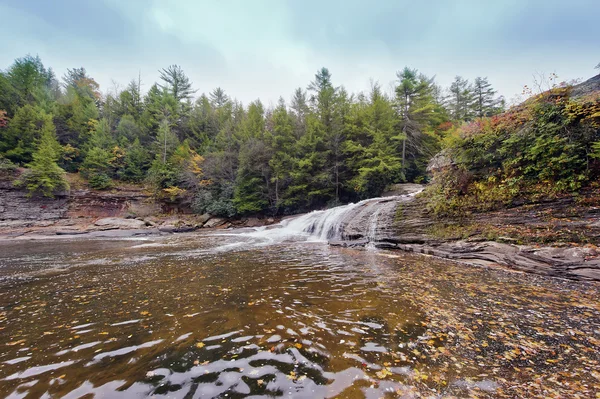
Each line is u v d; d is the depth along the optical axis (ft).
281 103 131.54
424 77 130.52
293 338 10.91
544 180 26.25
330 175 85.81
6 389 7.65
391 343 10.50
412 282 19.71
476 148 32.55
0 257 34.73
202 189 104.22
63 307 14.75
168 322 12.61
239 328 11.89
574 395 7.43
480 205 30.94
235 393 7.49
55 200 86.99
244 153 96.17
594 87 28.68
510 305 14.79
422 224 35.88
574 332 11.44
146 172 116.06
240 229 76.13
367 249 36.73
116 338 10.98
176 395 7.40
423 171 88.48
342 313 13.69
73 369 8.73
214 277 21.47
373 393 7.50
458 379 8.21
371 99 109.70
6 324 12.47
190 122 143.02
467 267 24.94
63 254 36.37
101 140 115.55
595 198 22.44
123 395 7.40
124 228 77.66
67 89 164.35
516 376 8.38
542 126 26.66
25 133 99.76
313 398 7.27
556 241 23.38
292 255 32.07
